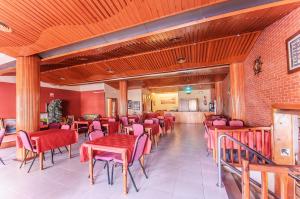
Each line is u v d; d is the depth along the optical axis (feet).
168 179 10.46
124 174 8.89
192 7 8.87
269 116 11.72
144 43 14.61
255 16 9.66
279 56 10.10
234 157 12.44
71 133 14.89
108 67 21.68
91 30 10.97
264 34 12.17
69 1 8.46
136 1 8.50
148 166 12.66
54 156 15.57
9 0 8.33
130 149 9.44
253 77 14.99
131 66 21.29
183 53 17.22
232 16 9.54
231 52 16.40
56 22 10.22
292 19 8.73
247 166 5.24
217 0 8.40
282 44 9.73
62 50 15.37
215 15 9.82
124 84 30.81
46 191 9.22
